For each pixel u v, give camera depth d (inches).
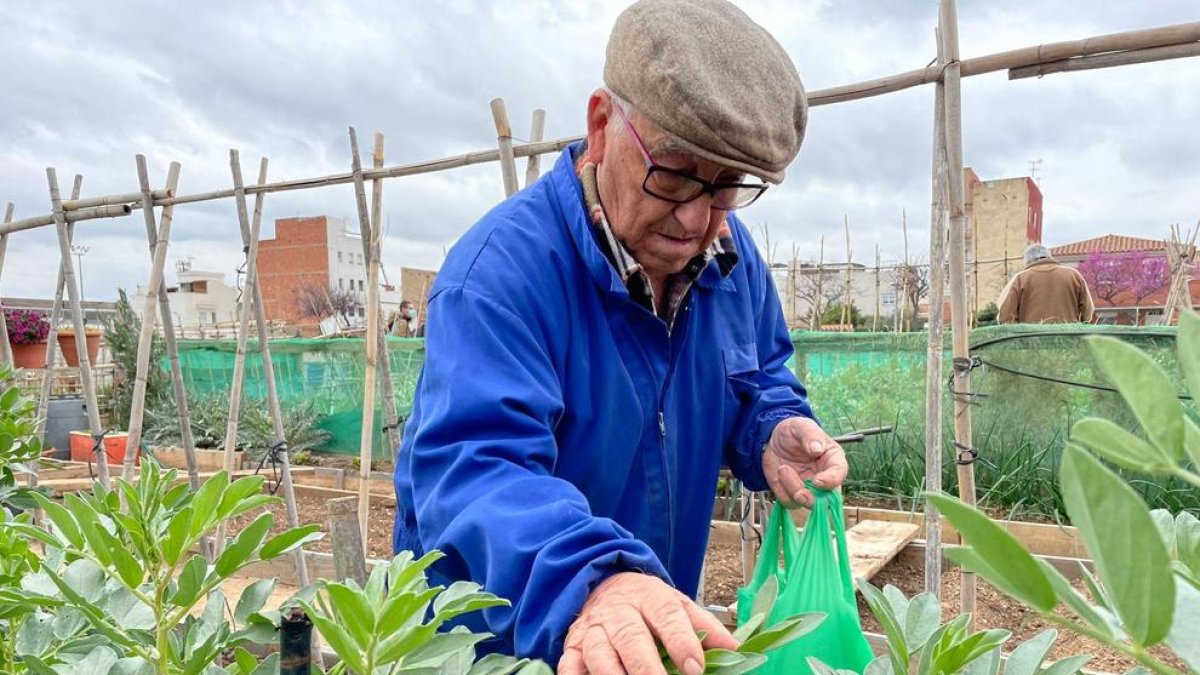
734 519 199.9
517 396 47.3
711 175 51.4
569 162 60.6
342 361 354.0
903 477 215.3
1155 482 172.1
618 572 36.1
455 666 32.0
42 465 118.0
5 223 181.8
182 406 170.1
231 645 37.3
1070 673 26.6
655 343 59.7
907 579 165.3
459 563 44.6
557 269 56.0
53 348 188.4
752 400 69.8
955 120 91.1
